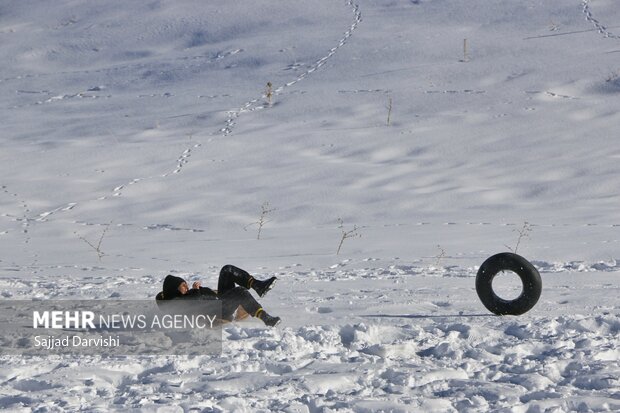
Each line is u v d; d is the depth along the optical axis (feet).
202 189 326.85
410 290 132.46
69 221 282.36
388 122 432.66
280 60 640.58
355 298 124.26
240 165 363.56
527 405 66.39
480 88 496.64
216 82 600.80
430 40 634.43
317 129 430.20
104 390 71.41
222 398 68.28
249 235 245.86
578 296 122.52
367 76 560.61
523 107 442.91
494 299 107.96
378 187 312.71
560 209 268.41
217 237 243.81
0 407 66.03
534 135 387.96
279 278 152.56
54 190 330.95
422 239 218.18
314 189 312.09
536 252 186.19
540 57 554.46
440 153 368.48
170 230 262.26
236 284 102.89
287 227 261.03
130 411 63.72
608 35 595.47
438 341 91.15
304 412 64.80
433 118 433.89
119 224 275.18
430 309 113.09
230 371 78.13
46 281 152.46
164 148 400.67
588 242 200.03
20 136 468.34
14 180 350.23
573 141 372.38
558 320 100.68
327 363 81.00
